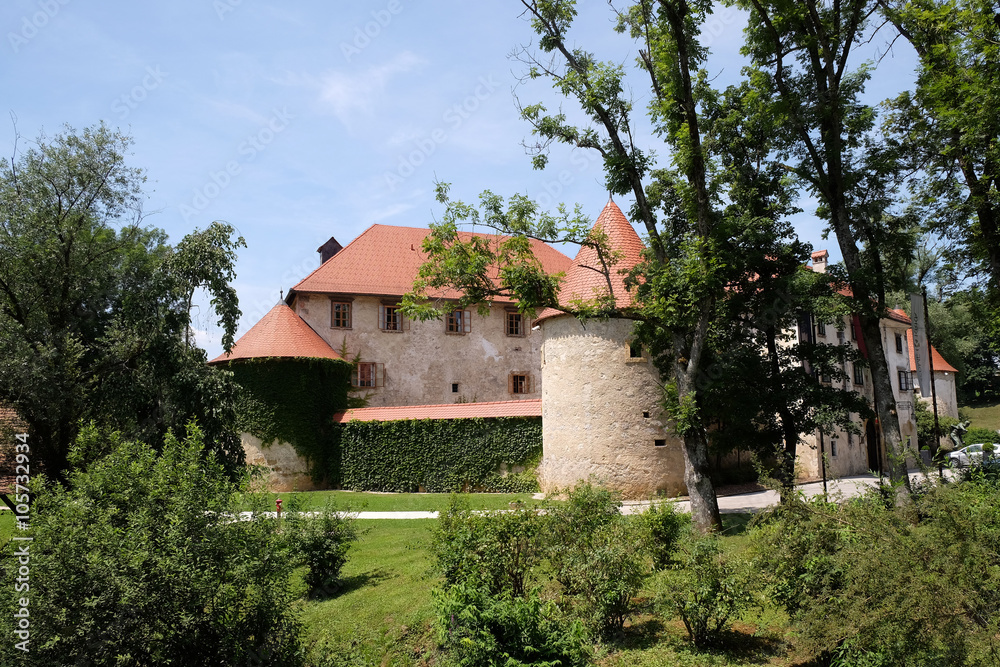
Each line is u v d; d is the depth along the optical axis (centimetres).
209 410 1900
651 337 1695
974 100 1259
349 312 3241
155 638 782
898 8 1484
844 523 802
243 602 854
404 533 1759
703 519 1468
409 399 3262
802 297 1628
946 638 633
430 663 954
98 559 745
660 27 1516
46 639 724
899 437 1465
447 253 1437
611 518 1059
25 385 1634
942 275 1706
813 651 730
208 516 842
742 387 1722
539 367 3497
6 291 1800
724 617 853
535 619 767
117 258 2116
